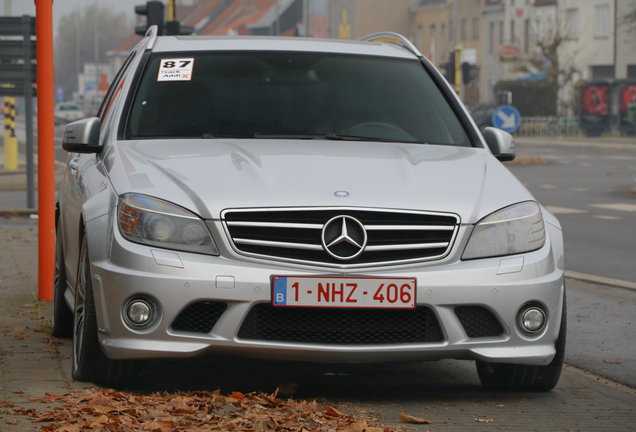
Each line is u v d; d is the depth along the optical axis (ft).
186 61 25.31
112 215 19.27
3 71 56.80
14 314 29.55
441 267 18.88
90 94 411.54
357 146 22.59
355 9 337.72
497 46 293.23
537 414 19.40
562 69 239.71
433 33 331.16
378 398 20.43
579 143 182.70
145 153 21.44
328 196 18.88
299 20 407.64
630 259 47.65
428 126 24.49
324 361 18.74
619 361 26.07
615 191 89.66
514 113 120.26
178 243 18.58
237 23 453.99
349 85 25.21
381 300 18.52
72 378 20.58
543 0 255.50
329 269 18.53
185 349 18.45
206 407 17.31
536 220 19.93
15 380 20.29
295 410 17.49
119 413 16.79
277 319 18.71
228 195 18.84
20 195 85.87
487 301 18.92
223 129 23.35
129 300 18.51
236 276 18.31
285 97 24.44
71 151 23.50
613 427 18.51
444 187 19.90
